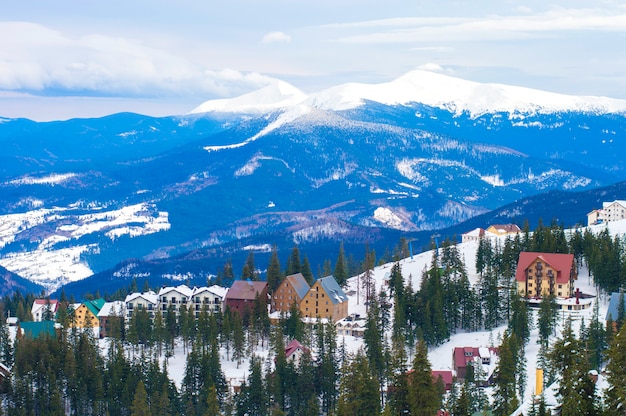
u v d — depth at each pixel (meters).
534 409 173.50
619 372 153.50
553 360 168.25
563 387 161.50
